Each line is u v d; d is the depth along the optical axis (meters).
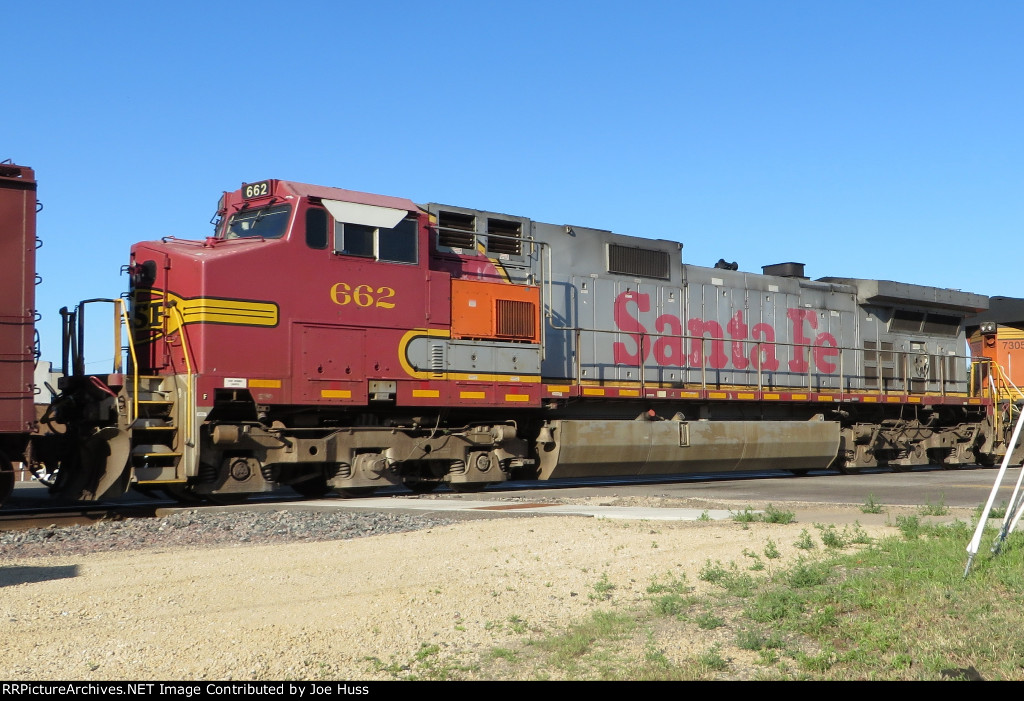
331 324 14.55
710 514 11.83
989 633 5.57
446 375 15.83
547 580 7.74
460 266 16.58
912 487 17.38
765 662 5.44
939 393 25.50
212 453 13.76
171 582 7.64
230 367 13.58
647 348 19.47
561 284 18.20
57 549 9.75
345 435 14.93
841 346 23.41
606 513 12.04
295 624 6.29
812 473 23.98
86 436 13.22
